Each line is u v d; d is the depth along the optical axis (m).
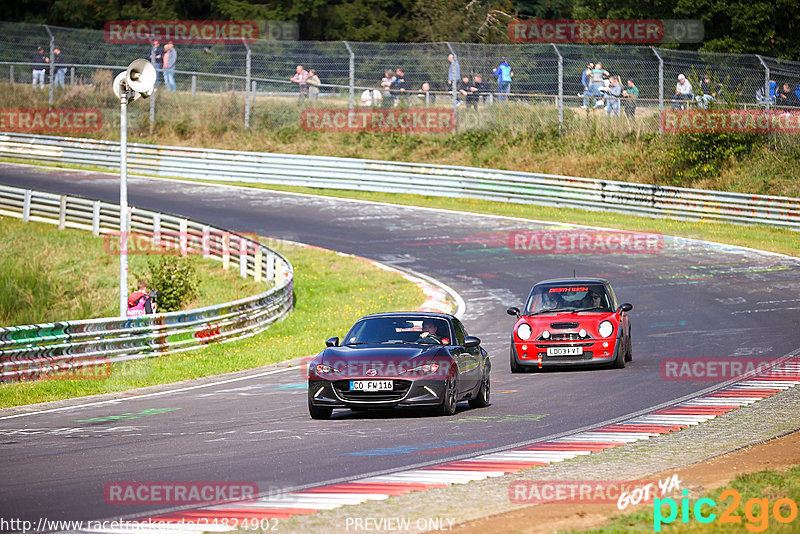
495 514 23.14
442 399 39.00
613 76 137.88
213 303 89.50
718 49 153.00
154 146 144.38
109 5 199.12
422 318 43.88
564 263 95.31
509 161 141.12
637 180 132.50
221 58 158.00
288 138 153.50
